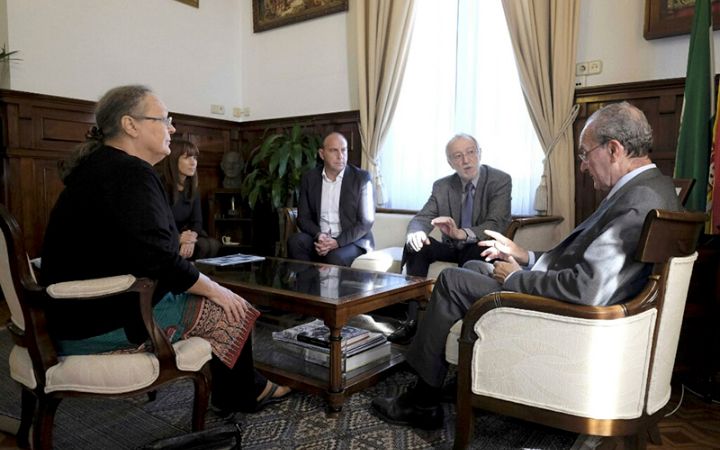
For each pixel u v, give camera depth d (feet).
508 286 4.93
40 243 12.73
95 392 4.33
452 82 12.84
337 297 6.22
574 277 4.39
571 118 10.79
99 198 4.51
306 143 14.70
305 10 15.53
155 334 4.49
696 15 8.11
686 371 7.06
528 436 5.68
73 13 13.17
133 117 4.97
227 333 5.20
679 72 9.82
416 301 7.70
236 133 17.40
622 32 10.42
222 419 6.02
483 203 9.53
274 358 7.14
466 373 4.95
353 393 6.30
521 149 11.86
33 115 12.46
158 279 4.70
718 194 7.50
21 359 4.55
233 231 16.67
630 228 4.37
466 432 5.01
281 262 9.15
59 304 4.50
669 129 9.95
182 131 15.80
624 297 4.57
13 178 12.19
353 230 10.67
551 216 10.19
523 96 11.51
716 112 7.73
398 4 12.95
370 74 13.53
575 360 4.38
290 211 11.76
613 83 10.55
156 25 15.02
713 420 6.19
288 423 5.91
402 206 13.80
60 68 12.99
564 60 10.71
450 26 12.78
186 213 11.08
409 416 5.81
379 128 13.52
